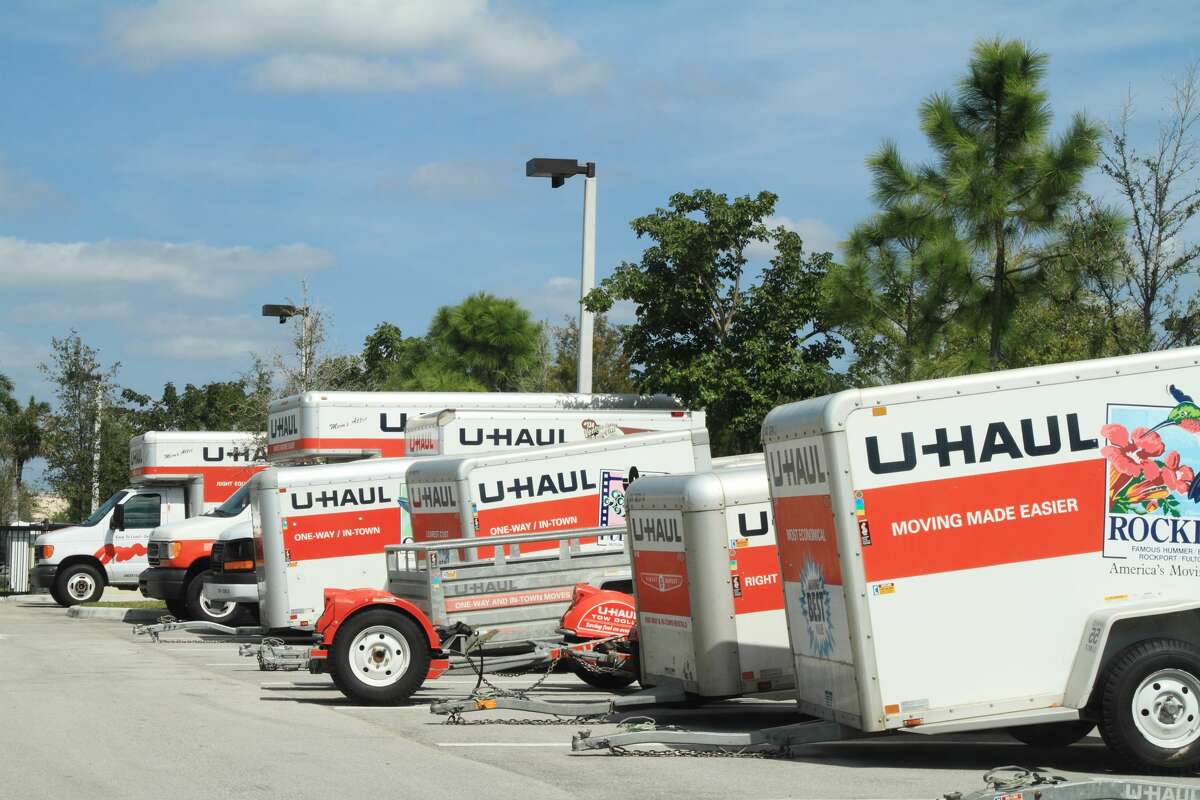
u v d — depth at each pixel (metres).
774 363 25.22
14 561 37.19
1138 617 10.07
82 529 31.02
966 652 10.02
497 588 15.39
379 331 45.47
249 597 23.38
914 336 21.14
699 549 12.44
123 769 10.10
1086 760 10.65
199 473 31.39
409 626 13.95
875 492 10.04
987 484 10.16
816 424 10.23
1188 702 9.77
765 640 12.51
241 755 10.73
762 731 10.66
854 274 21.11
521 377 40.69
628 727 11.08
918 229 20.50
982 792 8.27
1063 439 10.27
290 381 35.81
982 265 20.73
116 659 19.20
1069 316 21.09
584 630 14.48
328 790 9.33
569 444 18.27
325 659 13.97
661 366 25.48
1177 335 20.53
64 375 44.56
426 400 24.11
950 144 20.19
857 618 9.94
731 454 25.58
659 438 18.48
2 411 66.25
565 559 15.69
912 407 10.15
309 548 20.17
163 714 13.15
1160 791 8.39
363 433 23.81
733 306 25.58
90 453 44.50
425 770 10.10
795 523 10.84
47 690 15.14
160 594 25.47
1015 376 10.28
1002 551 10.12
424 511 18.89
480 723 12.52
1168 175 20.53
